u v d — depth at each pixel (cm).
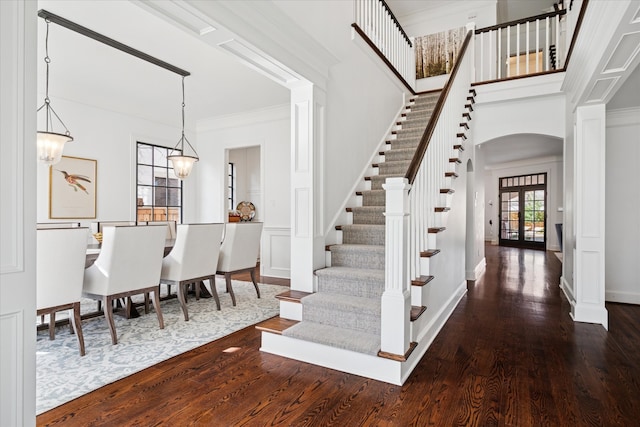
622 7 200
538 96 484
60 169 473
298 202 323
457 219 423
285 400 204
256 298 440
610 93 319
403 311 224
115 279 292
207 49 355
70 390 213
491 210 1188
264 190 591
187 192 652
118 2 272
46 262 249
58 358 259
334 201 359
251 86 463
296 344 262
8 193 127
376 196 386
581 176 348
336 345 242
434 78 695
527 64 502
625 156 428
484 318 360
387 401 203
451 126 399
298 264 323
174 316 365
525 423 180
